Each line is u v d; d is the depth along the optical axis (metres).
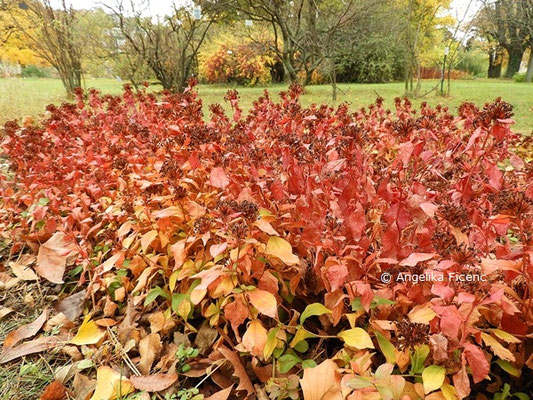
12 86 5.93
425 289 1.18
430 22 13.26
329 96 10.12
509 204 1.07
